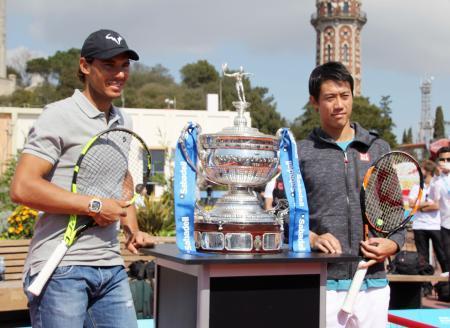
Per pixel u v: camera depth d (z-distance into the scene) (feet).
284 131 10.78
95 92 9.86
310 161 11.69
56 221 9.43
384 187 11.56
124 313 9.77
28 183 8.95
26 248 22.67
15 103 226.79
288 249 10.60
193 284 9.29
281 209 11.08
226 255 9.34
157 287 10.87
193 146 10.35
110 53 9.43
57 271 9.21
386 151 11.99
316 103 11.88
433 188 30.04
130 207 10.96
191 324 9.32
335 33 311.68
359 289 10.94
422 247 30.94
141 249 10.72
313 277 9.56
